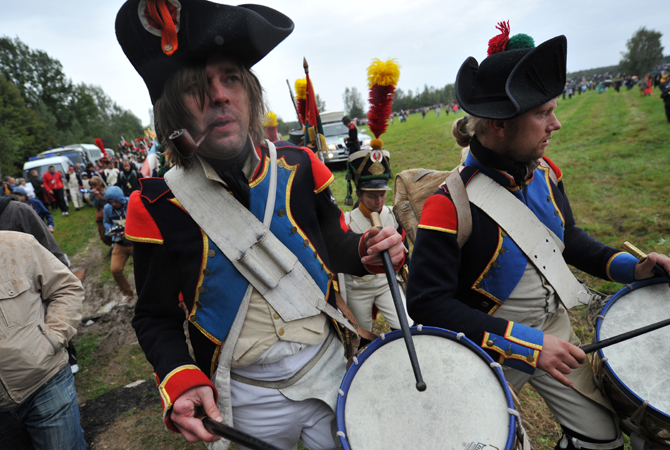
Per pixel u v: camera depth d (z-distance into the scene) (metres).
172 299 1.17
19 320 1.72
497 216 1.29
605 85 45.91
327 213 1.32
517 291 1.33
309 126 3.68
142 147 18.45
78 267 7.20
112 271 4.95
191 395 1.04
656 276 1.45
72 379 1.94
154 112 1.08
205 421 0.98
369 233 1.18
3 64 61.38
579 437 1.44
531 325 1.39
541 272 1.31
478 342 1.18
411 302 1.27
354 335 1.33
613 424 1.42
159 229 1.10
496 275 1.32
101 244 8.59
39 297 1.85
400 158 12.29
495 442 0.95
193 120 1.01
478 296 1.37
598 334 1.40
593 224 4.87
